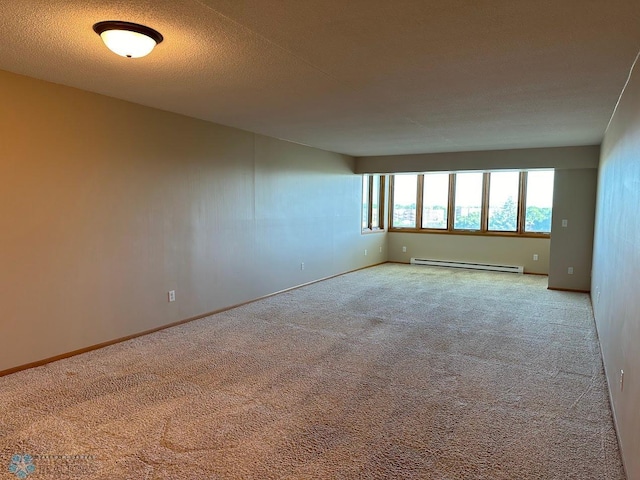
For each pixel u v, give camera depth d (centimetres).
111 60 267
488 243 854
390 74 289
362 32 219
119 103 373
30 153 313
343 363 343
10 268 306
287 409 265
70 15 201
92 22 209
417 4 186
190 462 209
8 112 299
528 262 816
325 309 518
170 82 316
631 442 194
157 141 410
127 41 213
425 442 230
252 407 267
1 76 294
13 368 312
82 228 351
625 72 274
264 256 572
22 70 293
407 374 322
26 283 316
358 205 830
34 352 324
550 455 219
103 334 373
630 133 260
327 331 429
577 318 488
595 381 312
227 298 512
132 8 193
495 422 252
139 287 403
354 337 410
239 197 520
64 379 304
